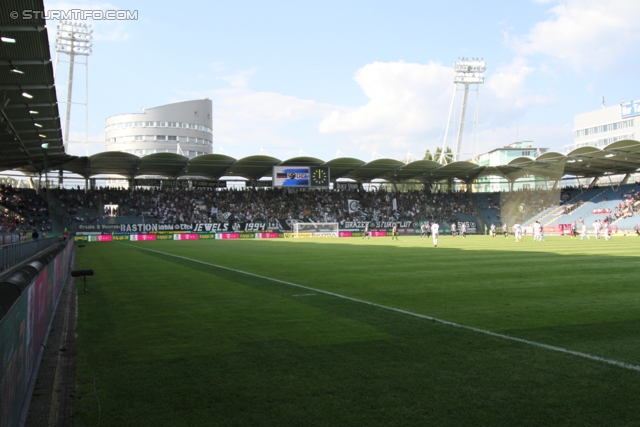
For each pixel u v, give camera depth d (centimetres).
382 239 5316
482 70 7256
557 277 1545
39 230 4684
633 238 4709
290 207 6781
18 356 454
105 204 5903
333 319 926
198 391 547
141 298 1210
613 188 6400
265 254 2791
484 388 546
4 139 3809
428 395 527
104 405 511
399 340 759
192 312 1015
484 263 2059
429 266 1958
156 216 5975
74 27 6194
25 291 511
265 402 513
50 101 2983
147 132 9112
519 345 724
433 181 7350
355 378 583
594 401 507
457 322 888
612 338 760
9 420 398
